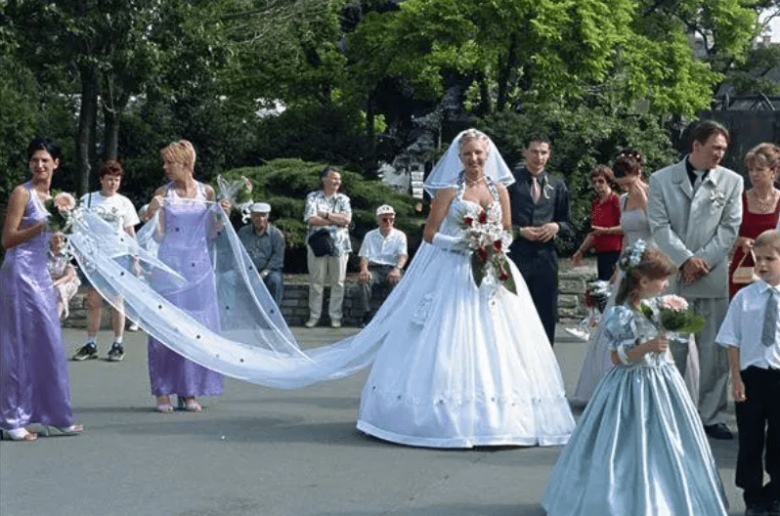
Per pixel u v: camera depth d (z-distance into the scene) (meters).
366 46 25.25
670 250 9.66
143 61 19.50
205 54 20.25
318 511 7.38
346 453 8.95
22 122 24.02
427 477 8.21
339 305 18.00
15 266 9.42
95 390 11.89
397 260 18.11
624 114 24.52
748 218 9.87
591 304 9.25
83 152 21.25
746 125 24.05
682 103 24.81
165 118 25.30
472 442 9.02
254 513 7.34
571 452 6.97
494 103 25.69
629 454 6.77
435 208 9.56
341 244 17.94
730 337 7.29
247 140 25.34
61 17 18.84
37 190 9.50
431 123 27.02
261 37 23.92
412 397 9.21
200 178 25.09
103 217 10.45
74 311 17.39
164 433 9.73
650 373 6.89
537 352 9.37
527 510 7.39
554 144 22.33
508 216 9.77
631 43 24.77
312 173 21.38
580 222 22.05
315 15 24.84
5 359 9.42
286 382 10.43
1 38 18.70
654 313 6.89
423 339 9.31
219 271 10.83
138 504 7.56
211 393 10.77
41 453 9.00
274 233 17.09
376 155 26.45
